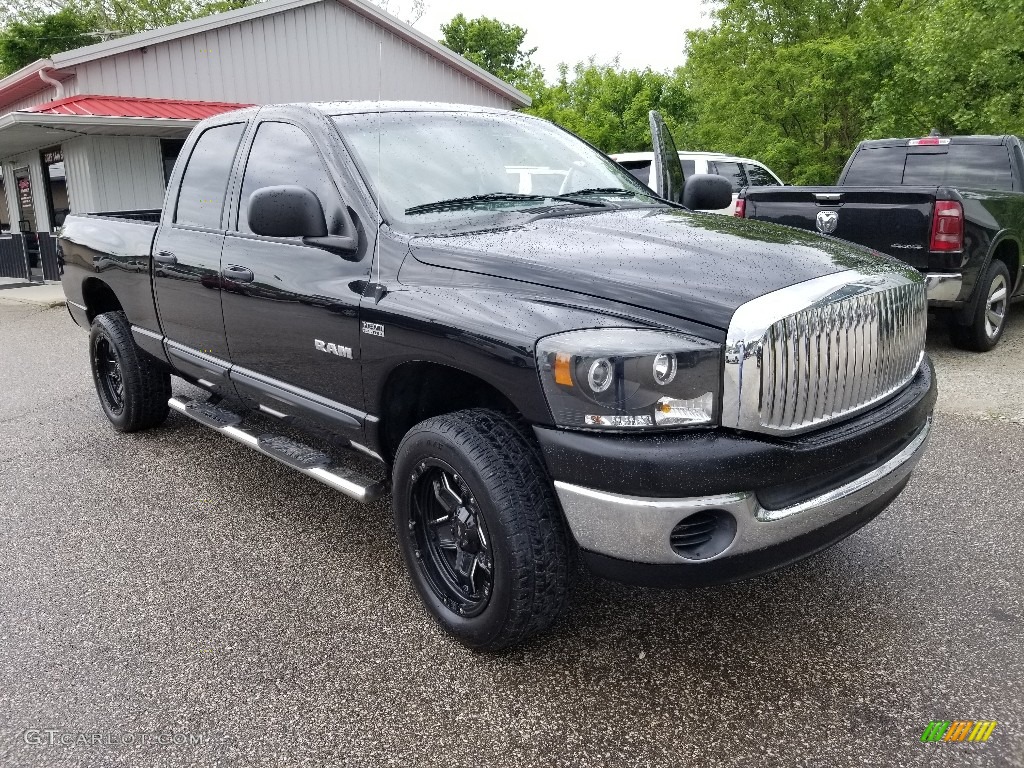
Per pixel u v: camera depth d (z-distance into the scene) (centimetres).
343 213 330
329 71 1758
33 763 239
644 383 232
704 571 241
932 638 289
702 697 262
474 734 248
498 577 262
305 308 336
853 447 254
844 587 327
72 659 292
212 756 241
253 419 495
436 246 297
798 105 1983
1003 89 1465
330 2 1730
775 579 336
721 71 2503
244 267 374
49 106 1337
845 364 256
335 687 272
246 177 395
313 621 314
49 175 1603
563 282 261
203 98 1602
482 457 262
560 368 240
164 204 463
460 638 288
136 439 543
